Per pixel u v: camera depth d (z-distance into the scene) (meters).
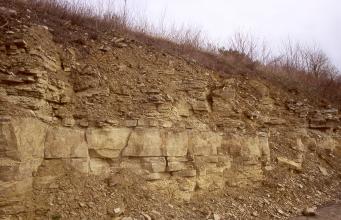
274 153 8.95
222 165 7.58
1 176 4.64
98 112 6.36
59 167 5.58
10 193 4.68
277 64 13.08
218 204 6.97
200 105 7.81
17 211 4.75
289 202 7.77
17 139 4.88
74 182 5.64
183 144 7.05
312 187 8.65
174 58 8.36
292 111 10.16
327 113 10.82
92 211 5.51
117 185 6.06
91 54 7.02
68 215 5.29
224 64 10.00
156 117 6.88
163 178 6.64
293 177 8.75
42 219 5.05
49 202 5.23
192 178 6.98
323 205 7.98
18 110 5.08
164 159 6.72
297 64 14.53
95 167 6.04
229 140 7.97
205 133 7.54
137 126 6.61
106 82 6.78
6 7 6.46
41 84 5.48
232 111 8.52
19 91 5.23
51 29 6.69
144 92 7.09
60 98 5.98
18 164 4.82
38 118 5.39
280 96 10.35
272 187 8.10
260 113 9.25
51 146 5.53
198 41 10.83
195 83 8.02
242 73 9.97
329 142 10.45
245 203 7.30
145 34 9.30
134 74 7.30
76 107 6.19
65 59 6.45
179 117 7.34
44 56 5.79
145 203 6.08
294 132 9.76
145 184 6.36
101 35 7.70
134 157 6.47
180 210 6.39
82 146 5.91
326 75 14.34
